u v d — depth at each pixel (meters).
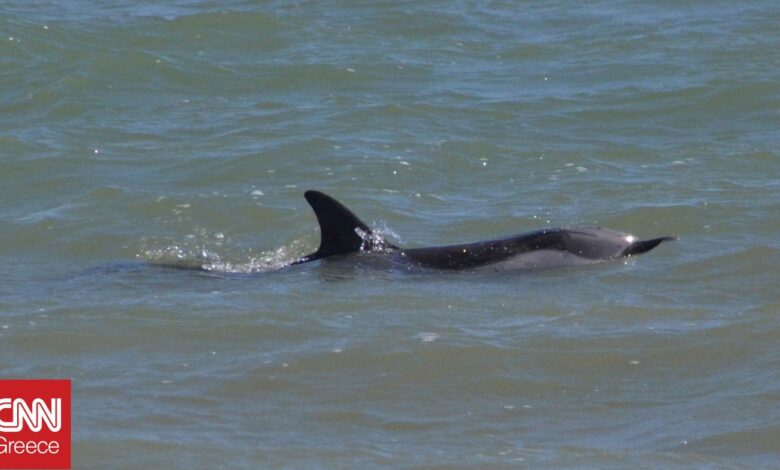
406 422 39.53
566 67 97.06
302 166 73.38
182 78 93.56
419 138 79.00
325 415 39.88
